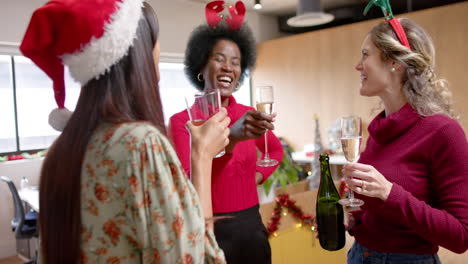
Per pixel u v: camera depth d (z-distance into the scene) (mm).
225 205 1494
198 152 884
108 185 697
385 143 1252
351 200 1136
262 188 2945
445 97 1242
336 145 5293
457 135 1122
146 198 689
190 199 729
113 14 695
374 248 1247
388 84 1251
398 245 1191
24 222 3676
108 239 708
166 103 5754
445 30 4379
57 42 694
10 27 4070
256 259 1531
